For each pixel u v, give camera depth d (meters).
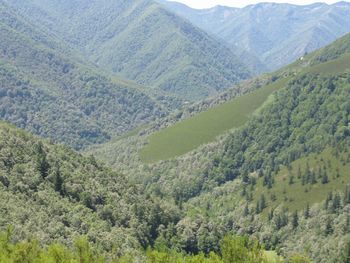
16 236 116.56
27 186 153.38
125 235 159.25
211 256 100.00
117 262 113.56
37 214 139.12
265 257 103.00
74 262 86.44
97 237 142.62
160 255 100.69
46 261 84.75
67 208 154.50
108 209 169.75
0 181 149.88
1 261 82.56
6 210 131.12
